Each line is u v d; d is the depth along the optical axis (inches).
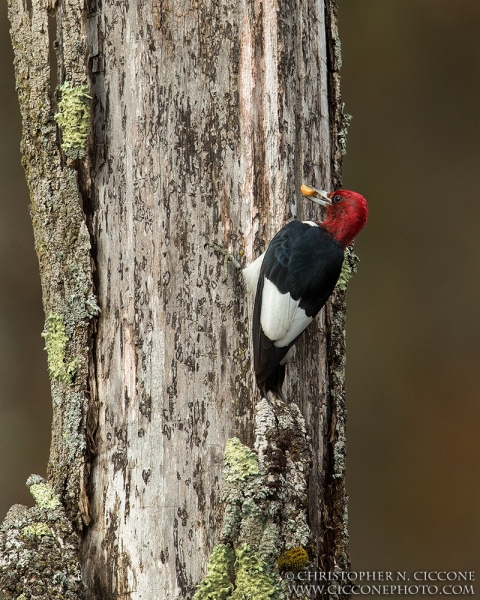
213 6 413.1
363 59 888.3
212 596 380.2
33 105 426.3
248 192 412.5
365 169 881.5
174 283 405.7
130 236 409.1
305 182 431.2
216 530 390.3
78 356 412.2
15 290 744.3
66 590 381.7
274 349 398.9
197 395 400.5
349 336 853.8
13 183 762.8
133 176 410.0
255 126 414.3
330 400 437.1
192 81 411.2
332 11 456.8
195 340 403.2
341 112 460.1
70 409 410.3
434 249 863.7
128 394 404.2
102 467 406.0
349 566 430.0
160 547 391.9
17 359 734.5
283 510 385.1
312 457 422.9
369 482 819.4
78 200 416.5
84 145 414.6
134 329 405.4
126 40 413.4
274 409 397.1
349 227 441.4
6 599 376.2
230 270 407.8
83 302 412.2
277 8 416.5
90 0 417.4
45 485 406.6
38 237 425.7
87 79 417.1
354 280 860.6
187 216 407.8
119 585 395.9
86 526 404.5
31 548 385.4
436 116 881.5
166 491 394.3
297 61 426.3
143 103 410.9
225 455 392.5
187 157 409.4
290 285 407.5
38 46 426.6
